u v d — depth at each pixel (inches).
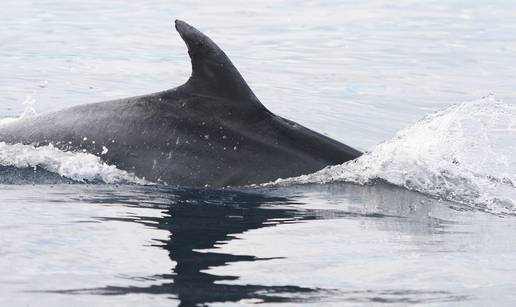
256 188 1555.1
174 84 2706.7
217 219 1348.4
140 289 1032.2
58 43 3358.8
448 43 3472.0
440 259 1185.4
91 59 3070.9
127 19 3951.8
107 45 3336.6
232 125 1636.3
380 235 1291.8
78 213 1354.6
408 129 1728.6
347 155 1656.0
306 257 1176.2
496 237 1295.5
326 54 3248.0
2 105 2372.0
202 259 1149.7
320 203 1461.6
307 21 3961.6
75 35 3535.9
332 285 1072.2
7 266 1099.9
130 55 3159.5
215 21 3927.2
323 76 2871.6
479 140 1915.6
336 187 1555.1
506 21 3986.2
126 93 2561.5
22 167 1621.6
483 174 1665.8
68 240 1210.6
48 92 2551.7
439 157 1665.8
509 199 1519.4
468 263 1170.0
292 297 1025.5
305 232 1295.5
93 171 1605.6
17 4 4323.3
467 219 1393.9
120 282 1054.4
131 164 1615.4
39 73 2822.3
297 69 2979.8
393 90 2669.8
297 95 2588.6
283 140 1641.2
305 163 1612.9
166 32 3646.7
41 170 1611.7
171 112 1659.7
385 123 2269.9
